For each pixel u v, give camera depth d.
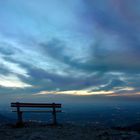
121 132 12.73
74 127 15.28
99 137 11.31
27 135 11.94
